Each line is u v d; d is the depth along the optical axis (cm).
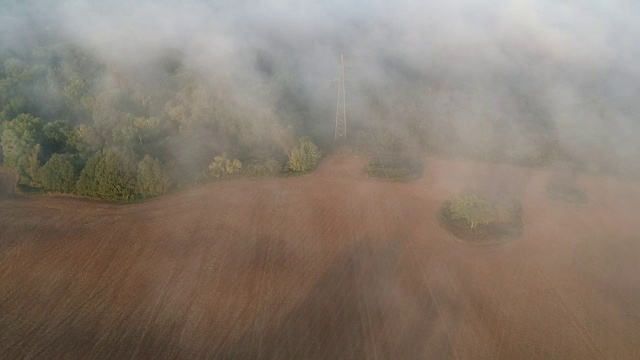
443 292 5175
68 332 4750
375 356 4503
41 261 5584
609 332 4675
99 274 5431
